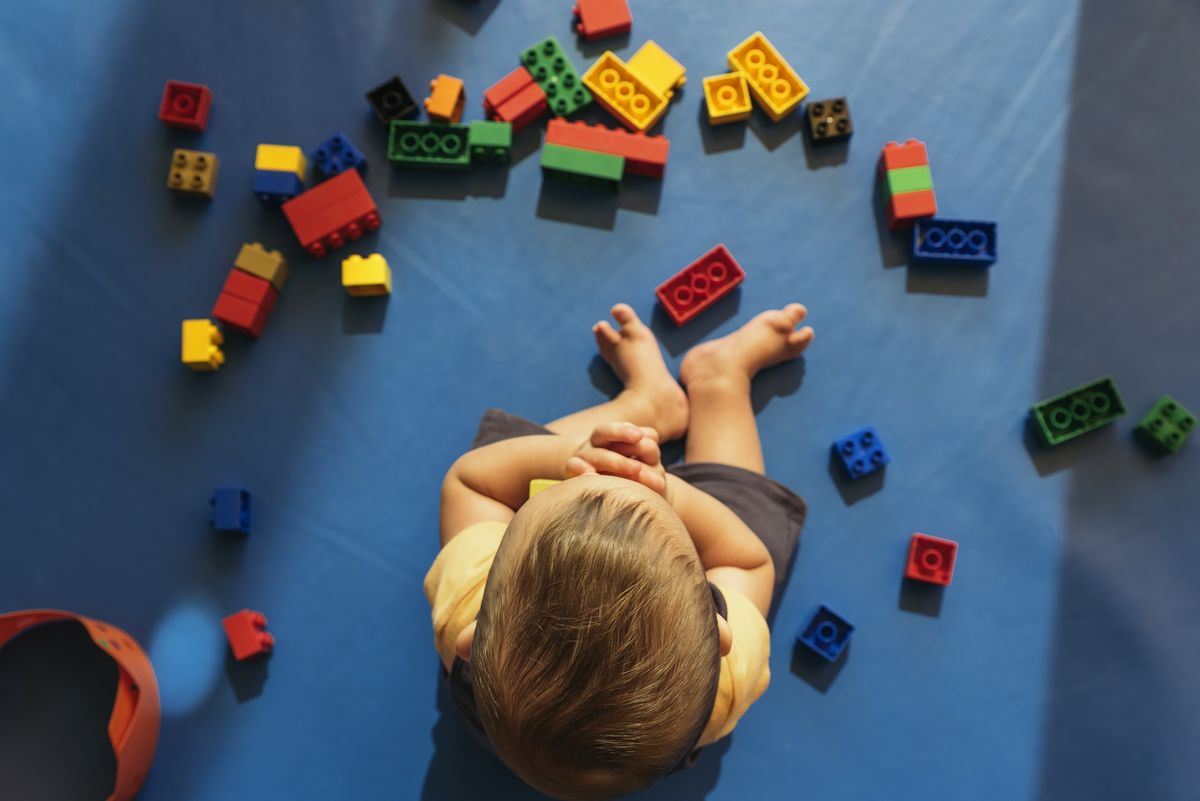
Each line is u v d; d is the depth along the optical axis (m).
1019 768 0.94
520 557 0.56
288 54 1.08
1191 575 0.98
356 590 0.98
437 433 1.01
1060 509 0.99
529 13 1.09
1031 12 1.08
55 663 0.95
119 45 1.08
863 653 0.96
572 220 1.06
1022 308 1.03
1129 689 0.95
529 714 0.54
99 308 1.03
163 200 1.05
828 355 1.03
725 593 0.81
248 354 1.02
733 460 0.96
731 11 1.09
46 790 0.92
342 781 0.94
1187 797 0.93
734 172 1.06
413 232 1.05
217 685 0.95
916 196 1.01
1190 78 1.07
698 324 1.03
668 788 0.93
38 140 1.06
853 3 1.09
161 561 0.98
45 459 0.99
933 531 0.99
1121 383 1.02
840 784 0.94
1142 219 1.05
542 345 1.03
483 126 1.02
